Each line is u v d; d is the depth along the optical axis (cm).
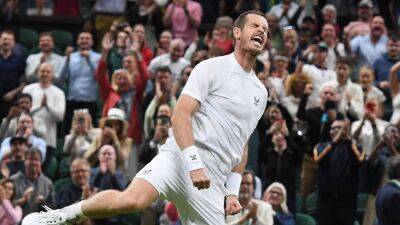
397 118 2522
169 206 2141
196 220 1346
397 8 3175
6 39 2747
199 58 2502
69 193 2134
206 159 1330
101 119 2489
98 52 2966
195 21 2964
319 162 2244
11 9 3131
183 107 1307
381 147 2295
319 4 3159
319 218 2250
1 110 2709
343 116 2366
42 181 2192
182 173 1322
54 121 2509
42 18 3189
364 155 2289
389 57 2805
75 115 2395
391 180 1958
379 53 2822
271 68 2639
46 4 3241
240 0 3127
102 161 2208
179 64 2661
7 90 2738
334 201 2242
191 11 2958
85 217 1322
